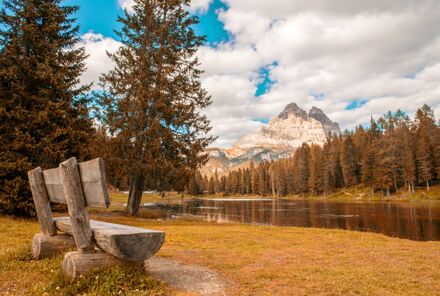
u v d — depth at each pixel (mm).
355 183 96250
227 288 5223
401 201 66625
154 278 5234
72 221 4871
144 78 23734
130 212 23797
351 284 5590
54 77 16078
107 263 4906
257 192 152375
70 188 4848
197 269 6527
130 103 23500
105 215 21906
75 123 17516
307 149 128625
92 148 20562
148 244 4719
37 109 16094
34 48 16922
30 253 6551
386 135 96438
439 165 78312
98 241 4852
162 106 23078
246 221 28734
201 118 24938
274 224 26234
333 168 102750
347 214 36188
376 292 5188
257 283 5566
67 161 4848
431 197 68625
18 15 16234
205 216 33219
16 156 15414
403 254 8914
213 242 10477
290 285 5484
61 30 18000
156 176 24109
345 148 98500
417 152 80000
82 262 4754
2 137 15344
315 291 5180
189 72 25531
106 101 23609
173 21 25484
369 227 24297
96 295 4309
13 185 14805
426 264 7594
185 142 24484
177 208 47906
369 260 7996
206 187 188375
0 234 9789
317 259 7980
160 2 25375
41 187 6496
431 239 18375
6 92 15602
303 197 106688
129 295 4414
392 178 82938
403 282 5852
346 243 10852
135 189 24172
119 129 23344
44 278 5211
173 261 7309
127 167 22578
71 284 4570
